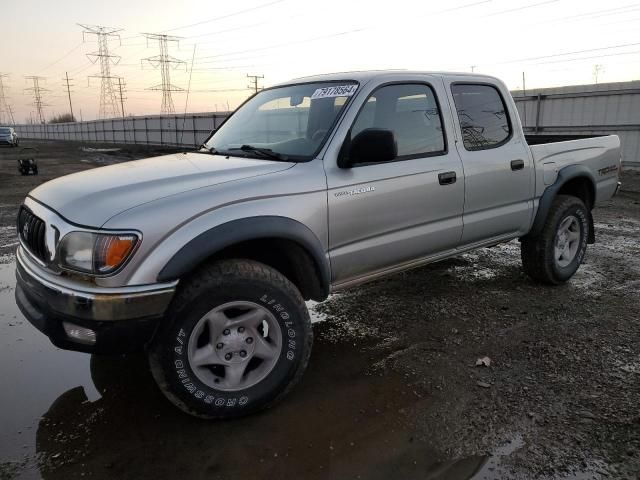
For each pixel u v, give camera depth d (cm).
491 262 580
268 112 384
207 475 238
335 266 320
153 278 245
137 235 242
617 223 801
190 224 255
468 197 391
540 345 367
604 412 284
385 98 348
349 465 244
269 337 289
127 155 2945
